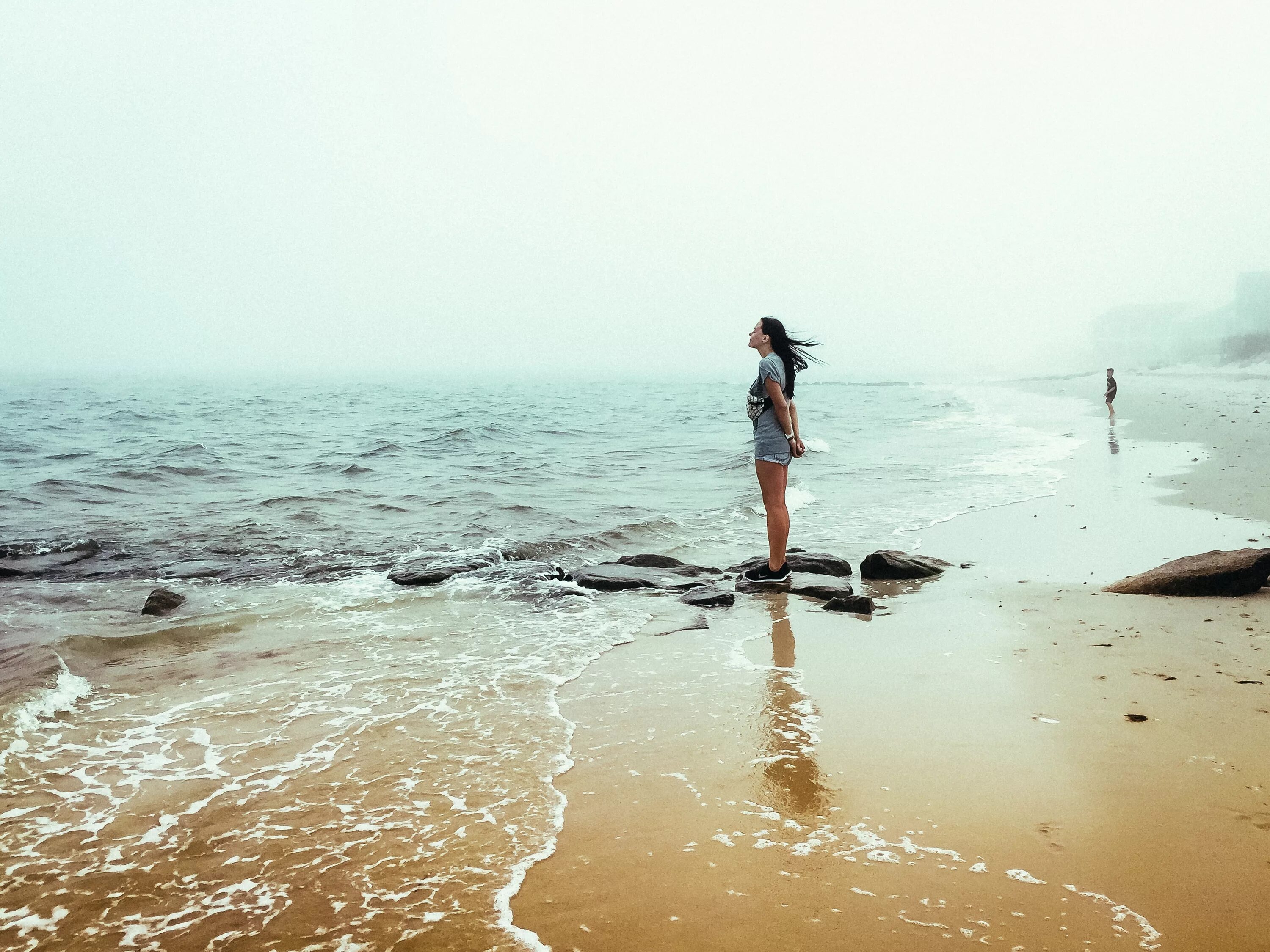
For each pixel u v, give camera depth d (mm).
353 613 6402
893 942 2357
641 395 56906
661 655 5277
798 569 7590
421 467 16000
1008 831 2967
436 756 3783
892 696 4418
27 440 20359
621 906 2580
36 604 6660
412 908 2604
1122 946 2311
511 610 6457
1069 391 46000
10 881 2787
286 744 3938
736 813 3180
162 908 2631
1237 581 6246
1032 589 6711
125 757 3811
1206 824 2967
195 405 39031
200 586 7273
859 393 57125
